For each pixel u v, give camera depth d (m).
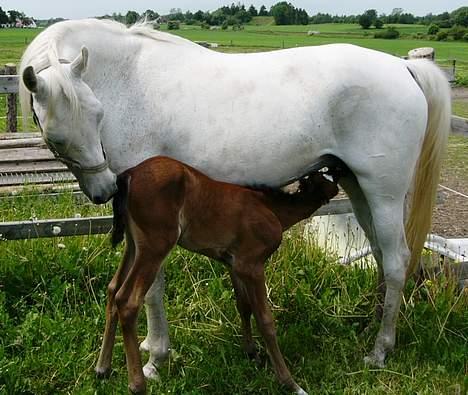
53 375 3.23
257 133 3.21
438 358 3.60
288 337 3.68
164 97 3.17
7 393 3.08
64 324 3.56
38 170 6.05
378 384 3.38
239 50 26.14
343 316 3.95
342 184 3.69
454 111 11.72
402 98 3.33
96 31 3.13
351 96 3.28
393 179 3.40
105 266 4.13
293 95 3.25
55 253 4.12
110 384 3.23
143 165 3.00
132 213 2.98
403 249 3.57
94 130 2.86
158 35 3.26
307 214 3.40
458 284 4.18
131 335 3.00
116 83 3.16
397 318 3.75
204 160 3.22
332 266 4.27
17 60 19.86
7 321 3.54
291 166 3.32
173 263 4.21
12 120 8.20
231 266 3.27
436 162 3.61
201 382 3.30
